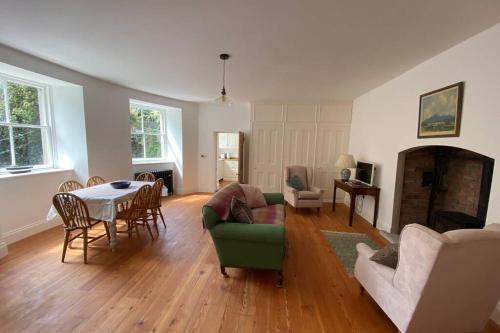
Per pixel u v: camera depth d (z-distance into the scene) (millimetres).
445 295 1366
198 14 1836
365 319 1855
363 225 3973
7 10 1807
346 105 5258
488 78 1973
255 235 2158
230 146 8391
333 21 1906
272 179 5633
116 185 3195
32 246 2895
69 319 1767
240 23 1966
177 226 3740
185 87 4301
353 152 5094
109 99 4074
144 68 3230
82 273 2375
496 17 1795
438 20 1861
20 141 3301
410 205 3510
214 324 1765
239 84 3971
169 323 1759
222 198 2607
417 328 1458
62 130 3721
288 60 2807
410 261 1392
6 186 2900
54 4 1723
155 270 2471
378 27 1994
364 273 1973
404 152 3320
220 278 2359
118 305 1933
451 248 1205
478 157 2701
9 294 2027
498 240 1252
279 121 5445
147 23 1993
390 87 3574
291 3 1666
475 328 1568
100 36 2260
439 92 2514
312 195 4469
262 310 1927
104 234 3160
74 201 2467
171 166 5867
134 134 5262
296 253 2953
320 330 1738
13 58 2662
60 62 3070
